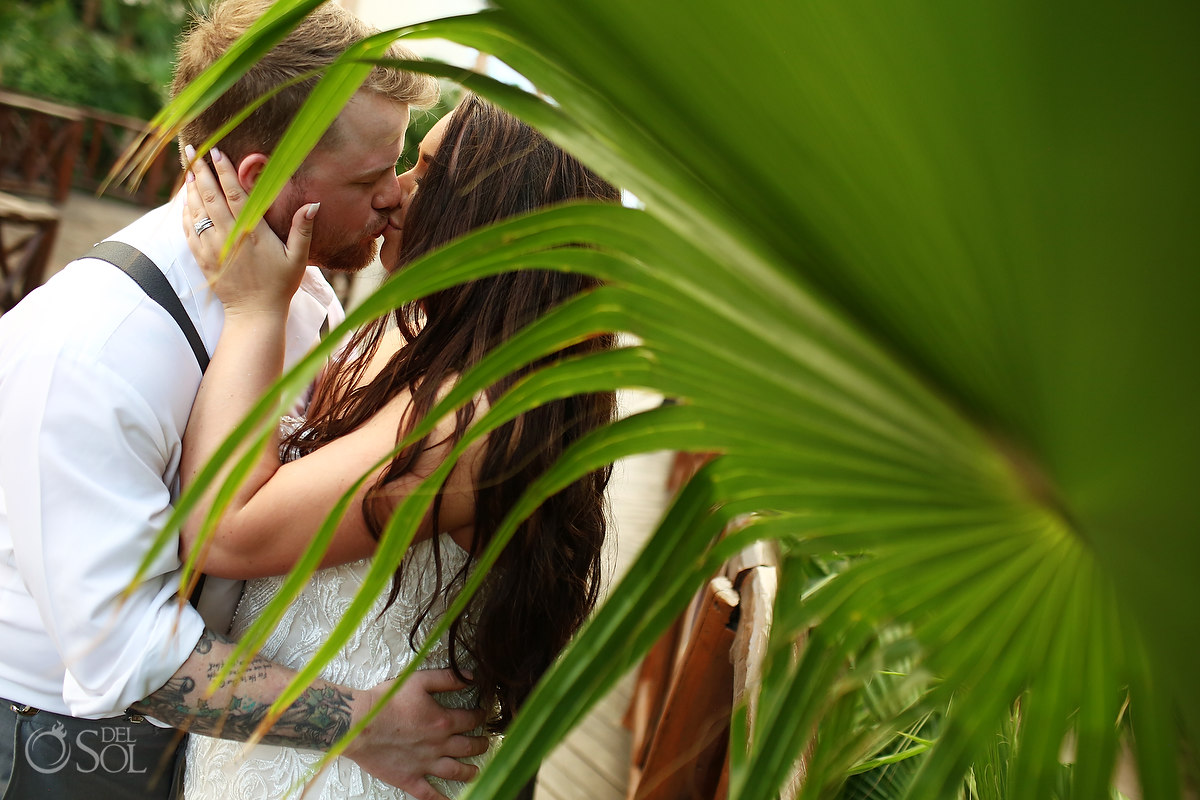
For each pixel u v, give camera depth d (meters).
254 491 1.21
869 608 0.52
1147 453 0.35
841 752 0.58
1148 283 0.31
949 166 0.33
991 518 0.44
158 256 1.27
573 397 1.23
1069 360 0.35
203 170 1.27
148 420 1.20
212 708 1.21
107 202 10.52
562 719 0.52
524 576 1.25
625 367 0.48
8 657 1.31
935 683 0.68
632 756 2.92
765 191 0.38
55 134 9.41
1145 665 0.46
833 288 0.39
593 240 0.43
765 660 0.57
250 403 1.25
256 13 1.25
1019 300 0.34
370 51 0.42
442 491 1.17
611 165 0.41
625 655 0.52
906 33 0.30
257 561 1.20
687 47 0.35
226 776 1.32
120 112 12.45
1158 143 0.29
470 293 1.23
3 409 1.19
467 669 1.35
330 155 1.29
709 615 1.76
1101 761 0.49
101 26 13.10
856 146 0.34
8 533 1.32
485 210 1.29
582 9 0.36
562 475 0.52
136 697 1.18
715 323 0.44
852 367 0.42
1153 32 0.27
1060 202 0.31
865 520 0.48
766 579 1.57
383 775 1.28
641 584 0.52
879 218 0.36
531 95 0.42
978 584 0.48
